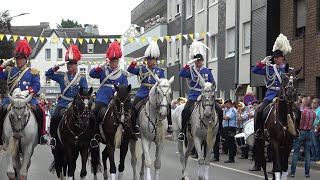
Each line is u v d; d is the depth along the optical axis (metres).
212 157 23.30
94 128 13.57
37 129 13.51
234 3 32.47
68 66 13.84
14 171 13.15
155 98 13.68
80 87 13.20
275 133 13.03
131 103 13.97
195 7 39.16
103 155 14.45
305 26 25.67
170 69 44.91
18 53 13.62
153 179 15.00
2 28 40.84
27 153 13.06
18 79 13.54
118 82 14.19
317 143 19.94
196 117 14.32
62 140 13.23
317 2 24.73
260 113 13.83
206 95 13.91
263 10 28.45
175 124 16.02
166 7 48.78
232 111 21.55
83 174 13.09
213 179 16.56
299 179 16.80
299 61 26.00
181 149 15.66
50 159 22.66
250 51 29.83
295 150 17.36
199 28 38.44
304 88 25.78
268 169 18.80
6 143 13.07
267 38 28.00
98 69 14.10
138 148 14.52
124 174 17.33
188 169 18.88
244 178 16.78
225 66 33.97
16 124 12.52
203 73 14.95
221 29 34.53
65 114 13.17
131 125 13.65
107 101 14.09
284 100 12.82
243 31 31.59
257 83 28.64
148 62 14.79
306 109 17.25
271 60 15.27
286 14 27.38
